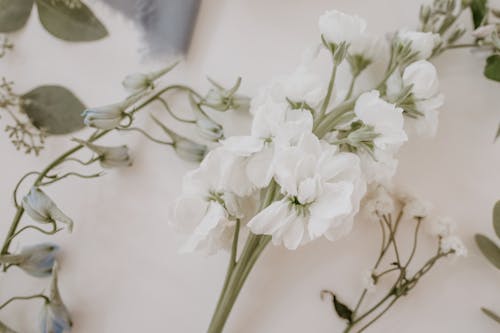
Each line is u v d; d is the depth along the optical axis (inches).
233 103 11.4
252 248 10.7
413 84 10.2
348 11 11.8
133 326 11.7
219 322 10.9
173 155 11.7
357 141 9.9
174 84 11.7
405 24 11.8
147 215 11.7
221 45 11.7
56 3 11.5
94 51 11.6
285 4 11.8
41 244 11.4
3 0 11.4
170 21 11.5
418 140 11.9
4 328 11.1
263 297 11.8
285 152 9.5
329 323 11.9
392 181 12.0
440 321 12.0
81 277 11.6
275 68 11.8
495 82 11.9
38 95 11.6
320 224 9.4
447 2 11.1
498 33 11.4
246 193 10.2
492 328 12.0
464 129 12.0
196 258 11.7
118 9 11.5
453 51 11.9
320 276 11.9
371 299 11.9
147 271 11.7
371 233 11.9
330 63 11.8
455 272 12.0
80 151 11.6
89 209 11.6
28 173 11.0
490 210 12.0
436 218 11.5
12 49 11.5
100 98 11.7
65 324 11.3
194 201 10.2
